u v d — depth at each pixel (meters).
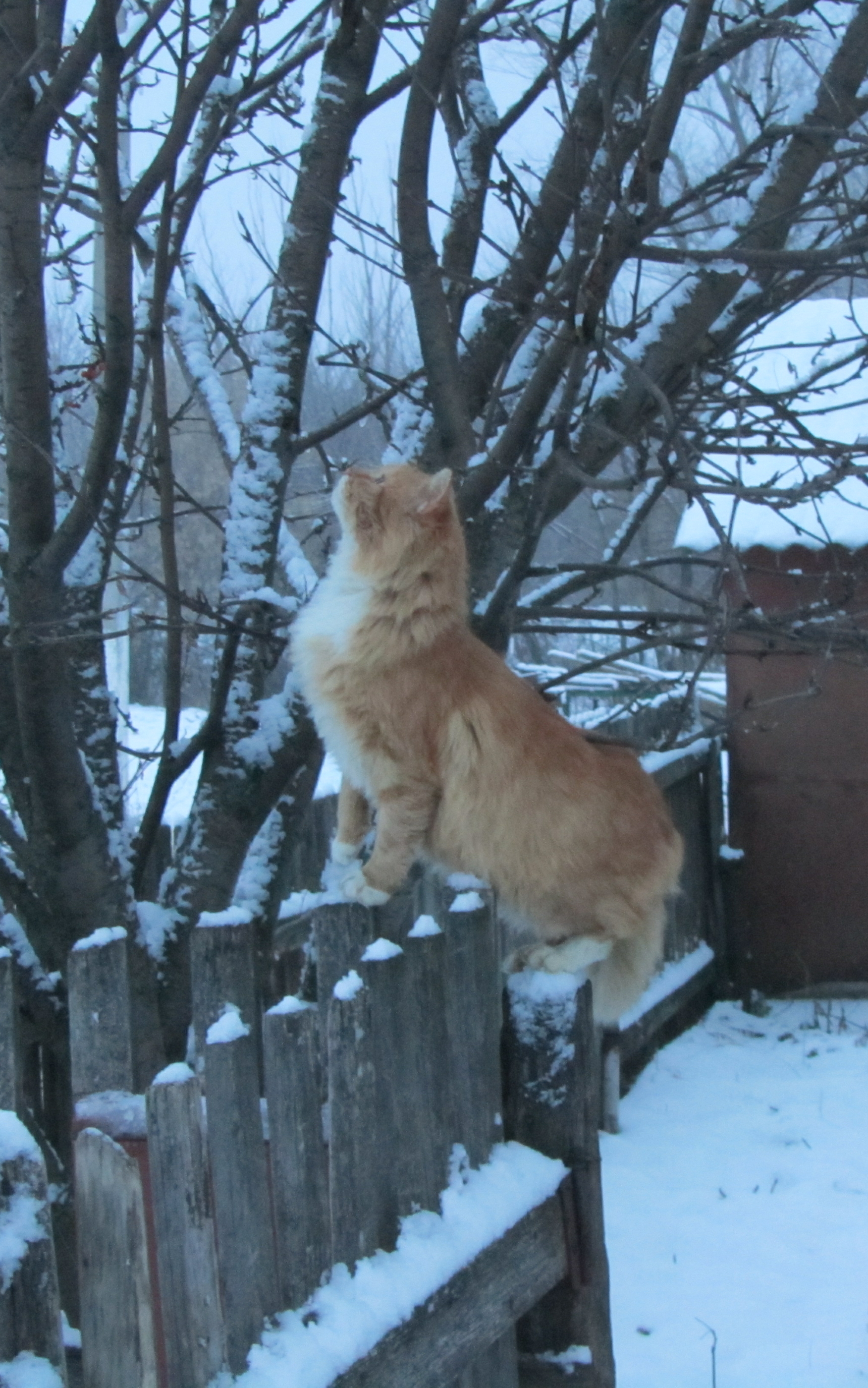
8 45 2.80
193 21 3.70
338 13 3.77
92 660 3.72
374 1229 2.25
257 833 3.93
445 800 3.41
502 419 4.40
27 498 2.95
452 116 4.44
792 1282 4.71
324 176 3.79
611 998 3.64
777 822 8.31
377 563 3.36
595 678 10.80
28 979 3.24
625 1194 5.48
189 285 4.95
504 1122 2.85
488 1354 2.57
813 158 3.60
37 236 2.84
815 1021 7.75
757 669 8.23
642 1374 4.14
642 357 3.77
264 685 3.83
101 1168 1.66
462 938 2.61
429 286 3.64
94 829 3.27
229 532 3.85
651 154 3.24
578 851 3.42
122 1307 1.66
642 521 4.45
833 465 3.35
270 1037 2.04
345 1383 2.01
